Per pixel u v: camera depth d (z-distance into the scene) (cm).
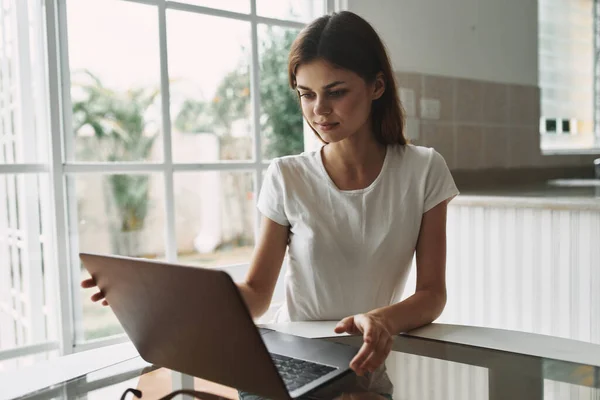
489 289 194
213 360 63
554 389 68
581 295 171
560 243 175
